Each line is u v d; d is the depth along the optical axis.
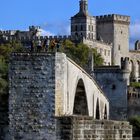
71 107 70.81
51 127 60.19
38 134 60.56
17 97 61.22
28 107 60.97
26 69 61.22
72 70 71.31
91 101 98.75
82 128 60.19
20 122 61.06
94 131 60.75
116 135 62.25
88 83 91.31
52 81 60.69
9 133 61.31
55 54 60.84
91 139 60.53
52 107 60.50
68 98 66.44
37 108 60.78
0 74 92.44
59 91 60.84
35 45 64.88
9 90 61.44
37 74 61.00
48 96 60.66
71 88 70.56
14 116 61.22
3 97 75.69
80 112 85.88
